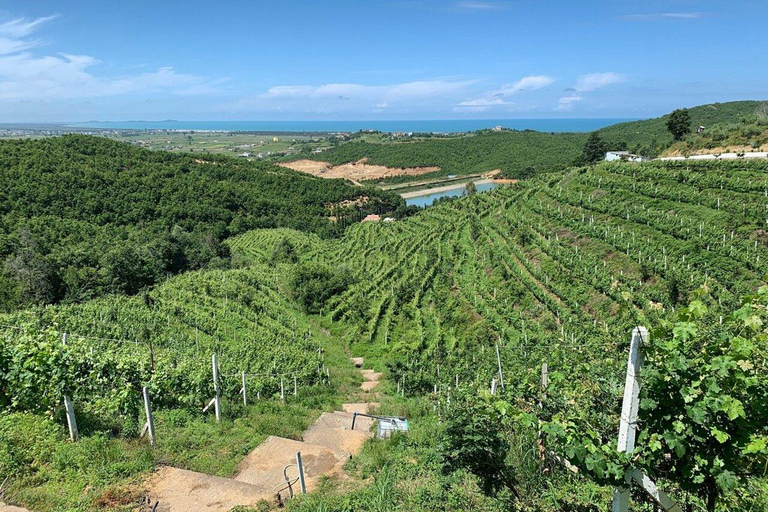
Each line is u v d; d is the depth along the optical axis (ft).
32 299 135.03
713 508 16.01
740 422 14.08
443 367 89.76
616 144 294.46
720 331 15.87
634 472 15.61
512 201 210.38
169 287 141.18
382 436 37.52
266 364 83.61
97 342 79.77
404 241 208.95
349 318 132.16
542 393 23.93
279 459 30.68
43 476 24.77
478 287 135.54
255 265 193.57
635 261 118.01
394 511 23.27
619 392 20.06
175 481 25.66
